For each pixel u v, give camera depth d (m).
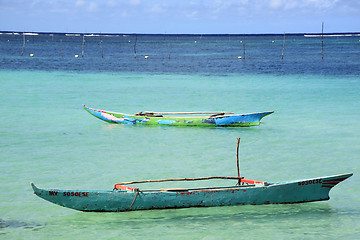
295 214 20.88
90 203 20.44
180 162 30.19
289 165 29.45
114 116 44.25
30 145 34.81
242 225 19.53
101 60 148.00
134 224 19.66
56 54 179.50
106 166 29.06
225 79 88.06
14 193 23.72
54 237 18.31
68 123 44.16
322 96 63.47
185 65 127.38
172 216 20.53
